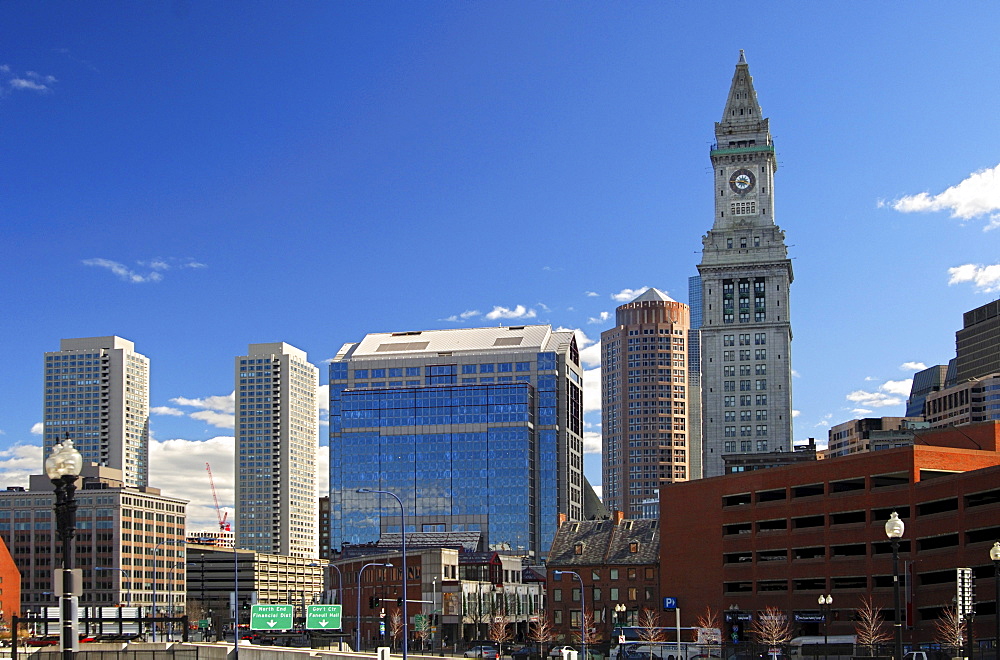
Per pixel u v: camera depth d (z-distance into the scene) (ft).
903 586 439.22
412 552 650.84
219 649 325.83
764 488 498.69
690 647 438.81
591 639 566.77
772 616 446.60
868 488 458.50
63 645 121.08
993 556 190.60
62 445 124.06
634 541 586.45
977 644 379.96
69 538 122.93
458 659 386.32
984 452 462.60
